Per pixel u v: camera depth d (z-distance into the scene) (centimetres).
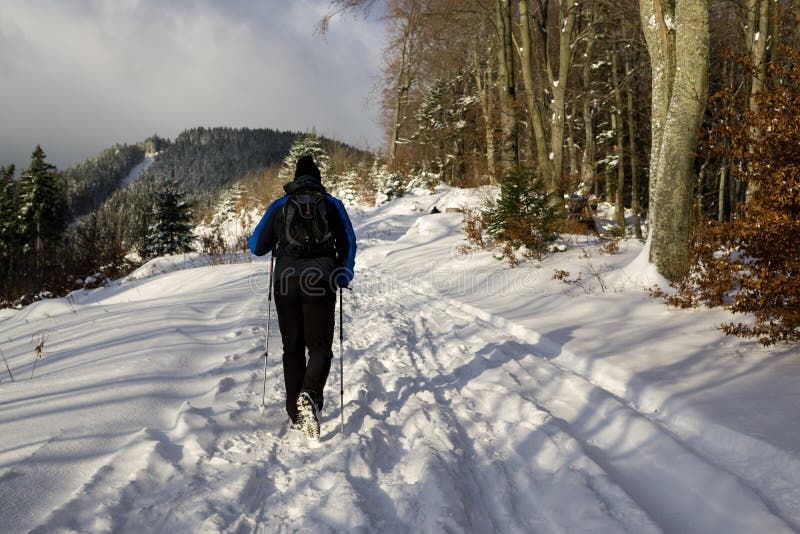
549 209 1044
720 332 483
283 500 223
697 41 627
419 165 3472
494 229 1107
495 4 1588
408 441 293
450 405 353
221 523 197
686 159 648
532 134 2347
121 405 306
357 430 305
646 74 2255
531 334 555
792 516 203
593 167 2633
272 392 373
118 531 186
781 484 226
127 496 209
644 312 591
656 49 753
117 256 1661
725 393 330
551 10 1870
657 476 246
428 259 1309
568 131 2675
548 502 218
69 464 232
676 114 654
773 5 1209
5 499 195
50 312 909
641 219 2989
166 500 212
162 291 1121
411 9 2236
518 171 1072
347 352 503
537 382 392
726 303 542
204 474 239
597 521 198
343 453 265
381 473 252
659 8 735
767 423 277
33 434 257
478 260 1135
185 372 392
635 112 2248
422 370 444
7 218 4062
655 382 364
